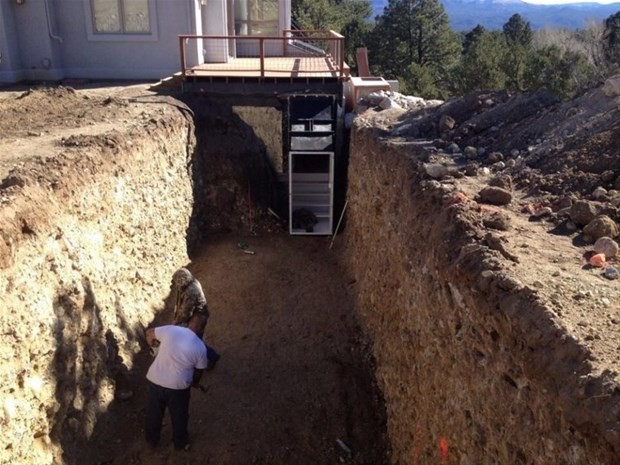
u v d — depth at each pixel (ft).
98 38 54.75
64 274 22.33
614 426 9.55
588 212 17.54
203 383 27.91
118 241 28.43
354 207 38.86
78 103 40.24
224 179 44.98
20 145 28.27
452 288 16.69
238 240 43.91
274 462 23.81
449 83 110.11
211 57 57.11
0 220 18.93
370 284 30.94
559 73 85.76
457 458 16.11
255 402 26.84
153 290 32.73
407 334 22.36
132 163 30.96
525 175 22.36
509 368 13.15
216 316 33.86
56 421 20.83
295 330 32.53
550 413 11.36
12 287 18.74
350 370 29.09
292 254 42.11
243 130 47.60
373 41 123.65
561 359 11.48
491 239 16.07
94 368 23.70
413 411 21.11
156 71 55.47
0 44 52.90
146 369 27.12
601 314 12.51
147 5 53.72
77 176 24.98
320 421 25.99
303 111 46.62
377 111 42.39
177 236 38.24
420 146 28.43
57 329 21.25
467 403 15.44
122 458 22.74
